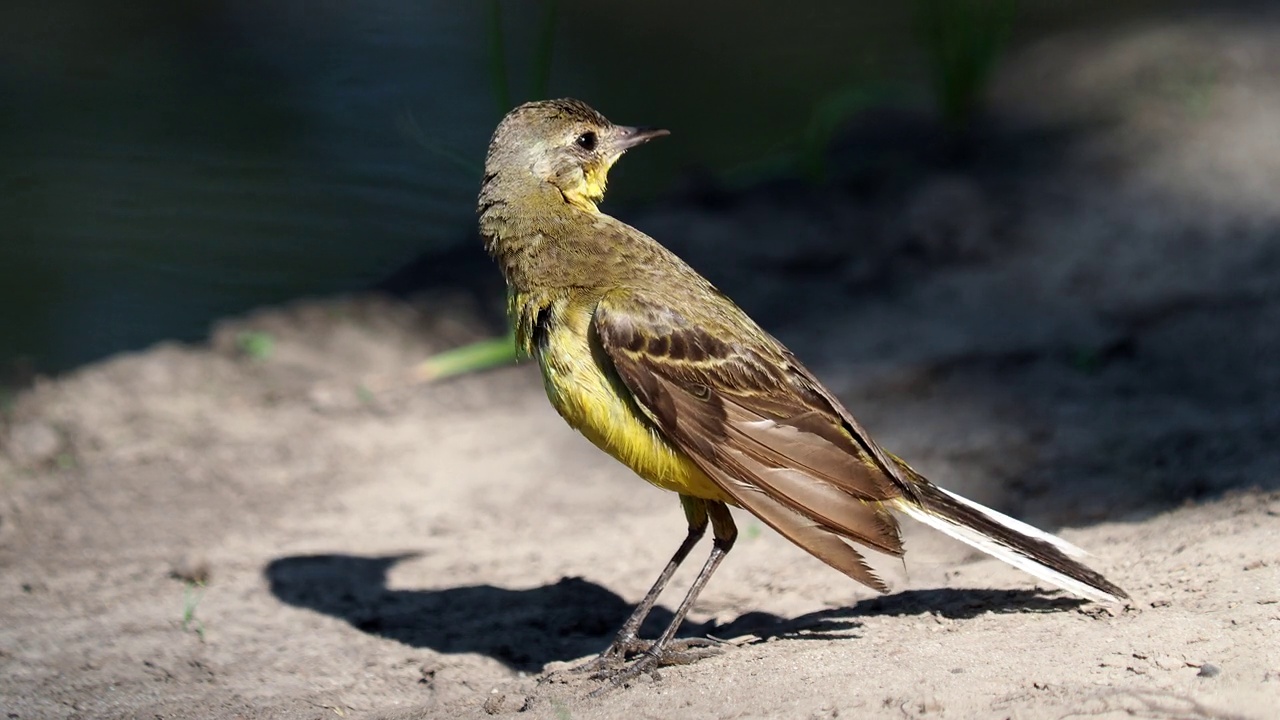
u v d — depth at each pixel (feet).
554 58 76.74
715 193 62.64
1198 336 45.91
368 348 52.01
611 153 32.14
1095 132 65.62
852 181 63.26
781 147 67.36
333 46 78.59
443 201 62.90
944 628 27.73
